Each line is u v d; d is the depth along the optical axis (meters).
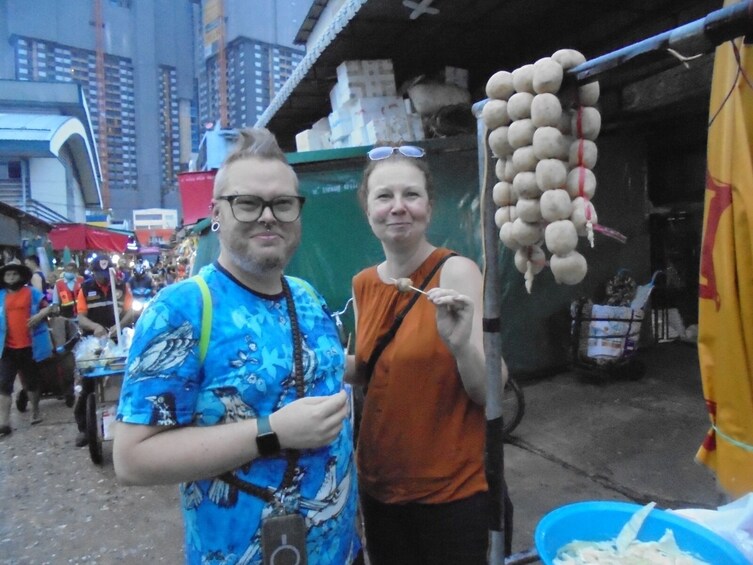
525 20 5.08
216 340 1.22
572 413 4.75
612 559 1.16
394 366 1.64
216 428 1.18
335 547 1.37
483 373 1.52
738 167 1.57
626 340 5.25
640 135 6.22
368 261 5.42
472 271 1.66
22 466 4.79
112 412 4.72
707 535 1.17
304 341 1.36
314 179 5.43
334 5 9.07
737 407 1.61
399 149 1.78
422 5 4.51
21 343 5.84
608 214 6.06
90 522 3.70
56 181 32.56
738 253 1.58
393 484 1.66
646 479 3.53
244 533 1.23
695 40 0.97
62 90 47.69
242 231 1.28
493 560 1.48
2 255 16.23
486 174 1.41
